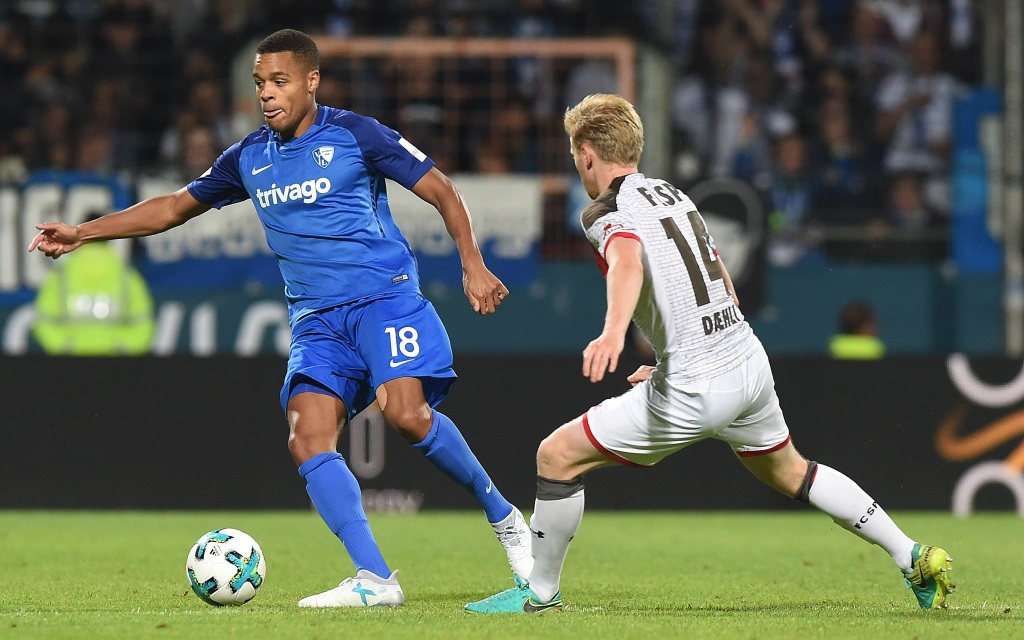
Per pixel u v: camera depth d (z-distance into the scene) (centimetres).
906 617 1684
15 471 3784
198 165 4697
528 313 4191
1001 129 4441
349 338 1856
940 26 5322
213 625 1540
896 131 5172
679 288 1653
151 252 4112
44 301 4084
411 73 4866
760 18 5272
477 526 3428
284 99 1822
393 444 3831
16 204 4103
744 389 1678
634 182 1700
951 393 3912
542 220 4278
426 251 4109
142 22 5150
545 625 1554
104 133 4928
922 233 4416
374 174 1884
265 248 4131
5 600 1919
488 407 3841
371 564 1764
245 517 3659
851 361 3900
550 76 4916
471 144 4847
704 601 1956
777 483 1788
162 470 3812
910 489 3894
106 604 1862
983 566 2548
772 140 5116
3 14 5103
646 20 5172
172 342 4119
